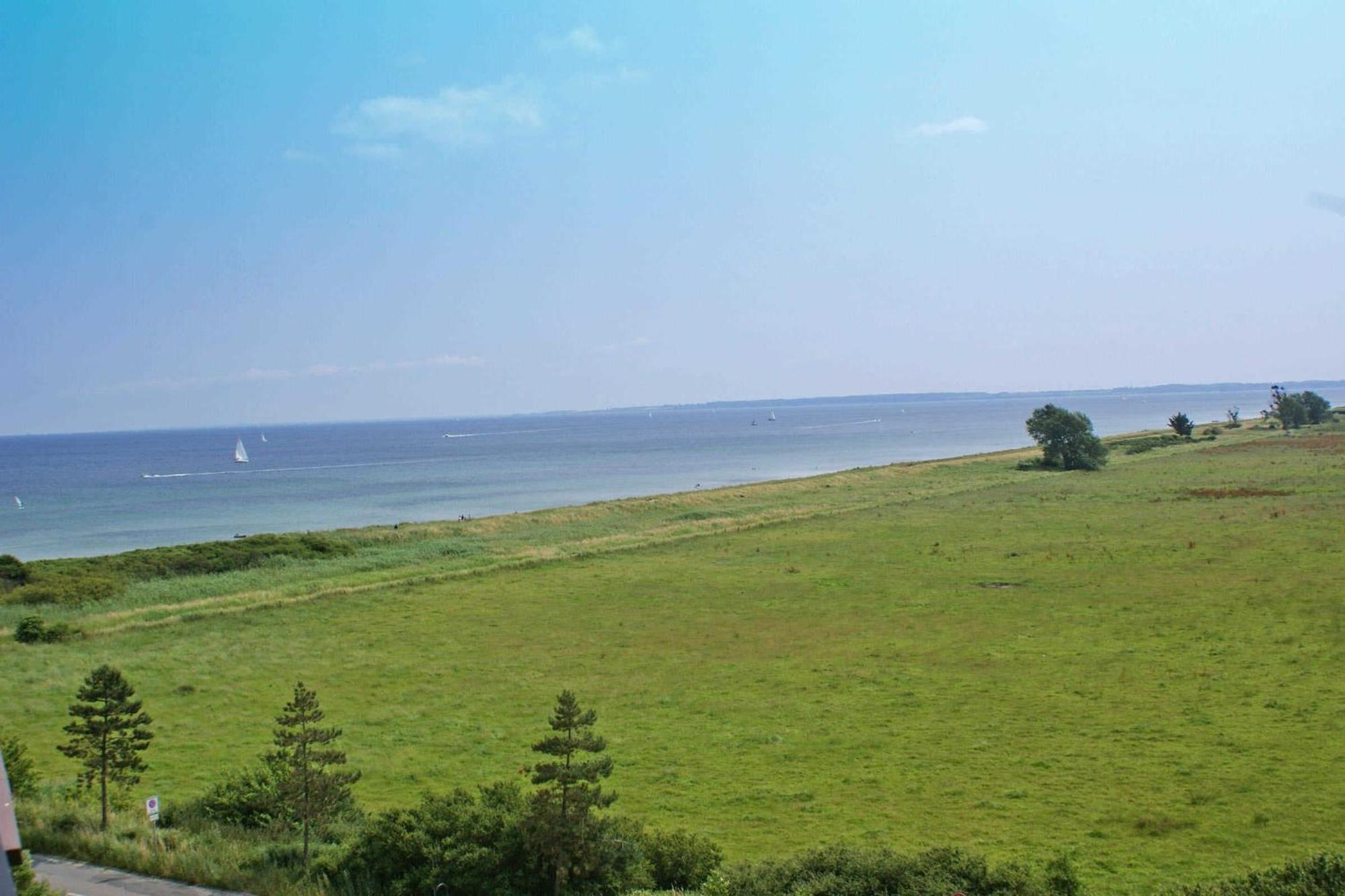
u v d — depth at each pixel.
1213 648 42.72
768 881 20.95
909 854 23.72
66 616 57.81
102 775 25.70
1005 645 45.38
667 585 63.25
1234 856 23.62
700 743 33.84
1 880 10.16
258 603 59.50
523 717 37.59
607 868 21.08
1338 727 32.34
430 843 21.77
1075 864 23.47
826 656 45.09
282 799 25.42
